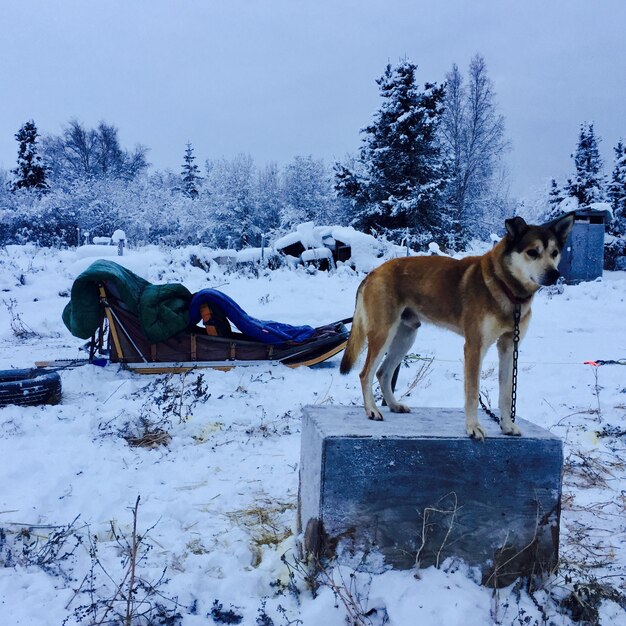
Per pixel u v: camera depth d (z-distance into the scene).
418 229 27.52
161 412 5.52
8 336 9.82
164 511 3.74
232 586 2.95
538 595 2.97
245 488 4.17
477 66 35.47
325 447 2.88
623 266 31.30
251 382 6.98
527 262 3.07
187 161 45.72
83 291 7.14
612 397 6.58
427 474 2.96
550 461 3.05
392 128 27.52
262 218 35.16
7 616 2.65
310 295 13.62
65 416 5.50
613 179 34.88
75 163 46.72
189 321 7.60
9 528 3.39
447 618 2.69
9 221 27.28
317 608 2.69
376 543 2.95
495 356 8.95
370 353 3.56
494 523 3.02
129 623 2.57
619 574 3.19
